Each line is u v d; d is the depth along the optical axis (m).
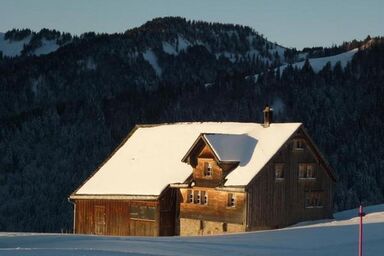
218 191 91.69
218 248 63.22
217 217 91.44
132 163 106.25
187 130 108.88
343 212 106.44
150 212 96.50
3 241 73.38
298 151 93.94
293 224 92.25
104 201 101.44
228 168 91.69
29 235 80.62
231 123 105.81
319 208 95.62
